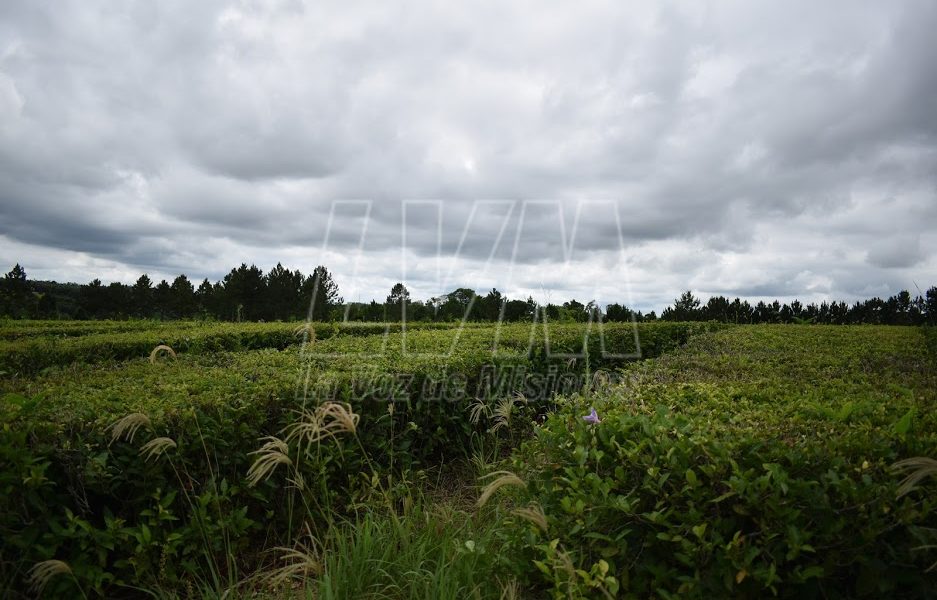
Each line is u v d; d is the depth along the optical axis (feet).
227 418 12.23
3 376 19.54
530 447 12.10
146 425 10.97
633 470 9.11
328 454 13.56
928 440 8.48
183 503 11.41
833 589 7.94
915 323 54.75
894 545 7.77
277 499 12.97
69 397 12.35
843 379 15.07
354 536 12.07
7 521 9.30
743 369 16.88
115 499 10.84
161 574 10.34
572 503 9.17
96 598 10.30
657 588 8.41
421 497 13.80
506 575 9.83
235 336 28.63
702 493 8.26
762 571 7.51
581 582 8.51
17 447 9.57
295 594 10.64
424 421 16.60
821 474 8.09
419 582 9.98
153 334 27.32
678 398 12.44
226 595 10.22
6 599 9.25
